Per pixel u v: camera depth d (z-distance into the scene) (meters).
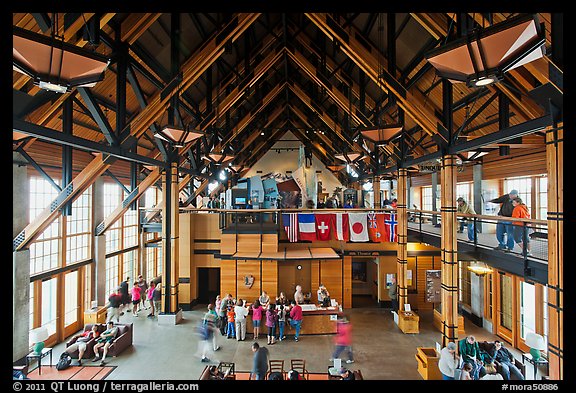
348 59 12.20
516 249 7.49
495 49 3.68
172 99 9.20
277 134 24.70
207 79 11.63
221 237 12.98
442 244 8.65
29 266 8.52
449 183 8.42
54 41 3.54
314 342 9.94
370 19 9.12
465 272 12.36
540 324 8.55
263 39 13.48
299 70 16.94
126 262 15.05
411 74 9.58
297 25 12.68
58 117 8.03
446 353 7.13
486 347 8.16
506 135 6.02
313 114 21.31
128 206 12.10
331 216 12.40
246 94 14.18
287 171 24.38
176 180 11.89
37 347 7.80
